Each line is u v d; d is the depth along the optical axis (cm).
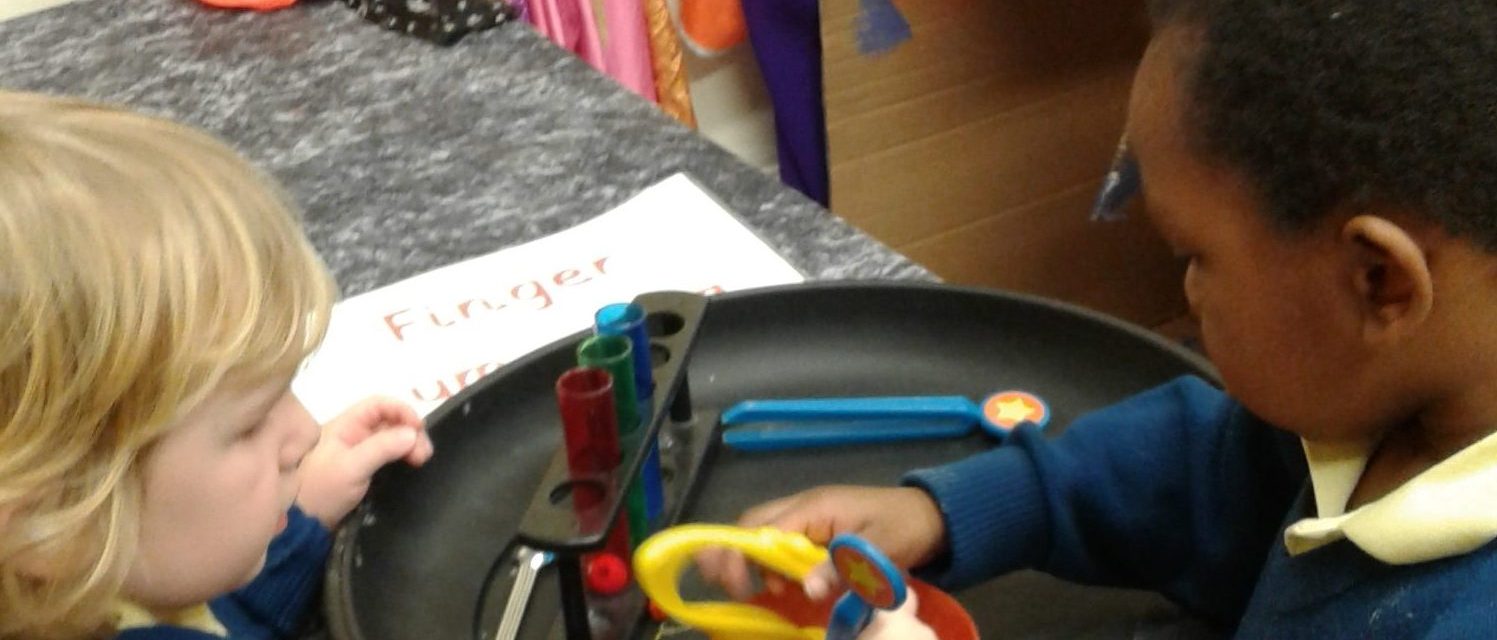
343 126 108
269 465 54
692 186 96
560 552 52
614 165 101
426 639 59
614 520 54
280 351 52
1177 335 196
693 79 175
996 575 65
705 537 56
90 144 50
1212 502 65
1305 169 42
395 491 65
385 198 97
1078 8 170
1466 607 42
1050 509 65
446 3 125
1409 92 40
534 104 111
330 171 101
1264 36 42
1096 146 181
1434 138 40
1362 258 42
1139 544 66
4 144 48
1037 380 74
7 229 46
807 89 161
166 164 51
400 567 62
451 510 66
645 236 90
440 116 109
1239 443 65
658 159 101
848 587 52
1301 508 55
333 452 68
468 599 61
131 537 50
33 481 47
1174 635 63
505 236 92
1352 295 43
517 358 75
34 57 123
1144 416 67
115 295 47
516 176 99
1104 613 64
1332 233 43
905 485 66
